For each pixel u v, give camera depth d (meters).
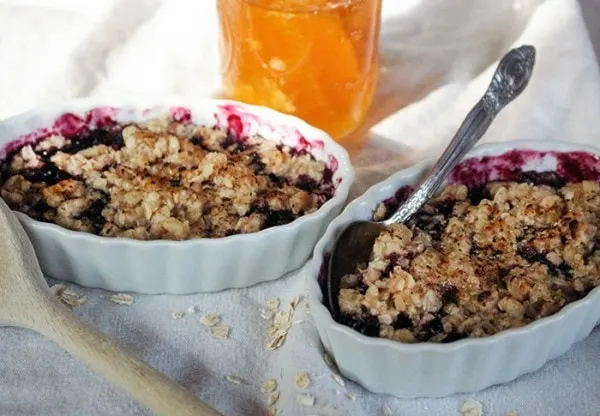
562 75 0.66
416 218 0.56
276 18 0.61
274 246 0.55
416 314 0.51
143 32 0.73
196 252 0.54
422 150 0.66
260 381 0.53
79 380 0.52
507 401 0.52
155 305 0.56
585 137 0.65
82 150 0.60
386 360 0.50
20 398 0.51
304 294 0.56
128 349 0.53
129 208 0.56
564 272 0.53
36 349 0.53
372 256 0.54
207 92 0.70
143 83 0.70
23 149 0.59
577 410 0.51
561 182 0.58
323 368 0.52
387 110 0.69
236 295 0.56
